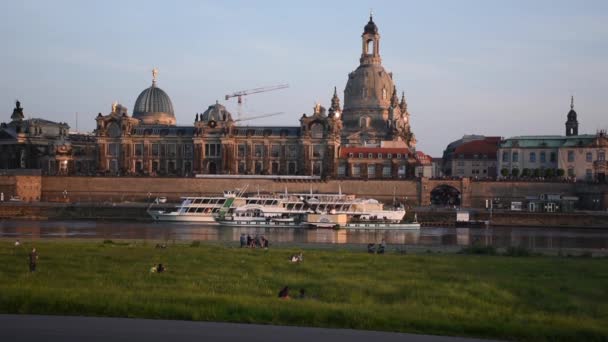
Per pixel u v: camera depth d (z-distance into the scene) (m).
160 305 48.19
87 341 36.91
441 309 54.62
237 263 78.62
